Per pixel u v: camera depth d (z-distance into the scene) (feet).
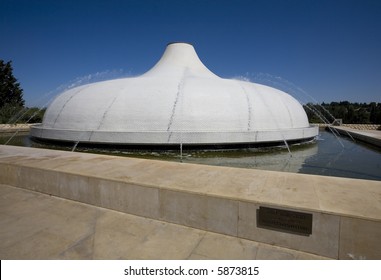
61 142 45.32
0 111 101.76
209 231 11.59
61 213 13.44
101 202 14.08
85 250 10.10
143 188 12.76
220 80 51.42
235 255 9.87
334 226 9.55
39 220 12.65
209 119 41.73
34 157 19.53
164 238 11.03
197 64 65.72
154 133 38.29
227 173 14.84
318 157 35.40
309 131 49.65
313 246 9.91
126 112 42.14
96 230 11.69
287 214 10.19
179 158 34.86
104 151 39.91
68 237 11.07
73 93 50.47
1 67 133.08
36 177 16.35
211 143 38.91
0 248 10.18
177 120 41.09
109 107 43.11
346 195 11.22
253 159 34.17
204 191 11.71
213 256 9.79
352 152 39.65
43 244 10.50
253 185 12.65
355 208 9.84
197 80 48.16
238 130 42.52
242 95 45.98
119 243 10.61
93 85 50.78
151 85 45.57
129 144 39.78
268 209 10.47
